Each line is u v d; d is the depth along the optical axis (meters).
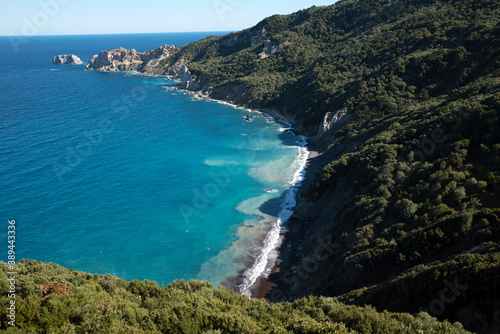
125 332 17.64
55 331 17.50
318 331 17.59
